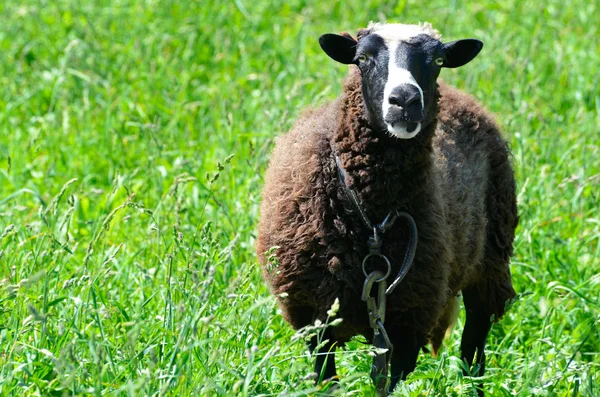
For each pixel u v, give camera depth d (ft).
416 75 29.32
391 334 30.60
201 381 26.30
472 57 32.73
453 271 32.94
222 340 27.68
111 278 36.19
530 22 70.23
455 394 31.50
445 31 65.16
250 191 41.37
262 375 27.25
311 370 30.91
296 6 72.84
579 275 40.93
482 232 34.99
